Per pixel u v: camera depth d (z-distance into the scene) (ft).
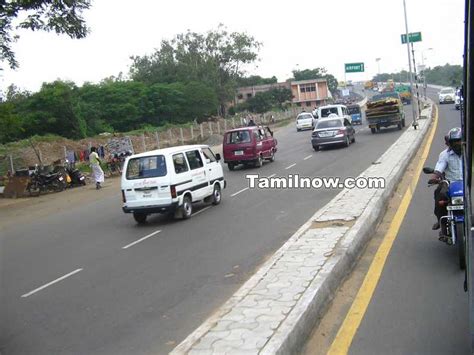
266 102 290.56
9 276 30.19
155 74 241.55
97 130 173.78
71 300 24.31
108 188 75.77
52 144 126.31
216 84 246.06
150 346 17.90
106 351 17.93
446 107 175.11
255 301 18.76
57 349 18.60
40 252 36.27
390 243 27.48
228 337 15.81
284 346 15.05
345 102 249.96
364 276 22.59
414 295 19.83
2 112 77.61
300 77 436.35
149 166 41.55
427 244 26.68
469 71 11.29
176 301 22.36
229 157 76.23
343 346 16.11
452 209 21.94
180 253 31.07
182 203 41.86
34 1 57.77
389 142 87.25
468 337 15.98
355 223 29.27
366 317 18.17
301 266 22.36
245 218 39.81
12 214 59.36
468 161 11.80
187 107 211.00
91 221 47.88
